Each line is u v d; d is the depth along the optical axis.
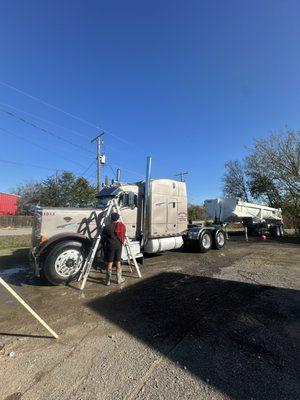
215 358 3.78
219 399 2.98
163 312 5.41
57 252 7.29
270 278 7.88
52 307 5.76
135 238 9.67
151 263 10.05
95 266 8.45
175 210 11.00
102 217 8.53
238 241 18.28
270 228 22.78
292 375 3.39
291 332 4.54
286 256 11.65
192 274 8.38
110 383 3.27
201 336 4.41
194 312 5.40
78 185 39.78
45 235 7.56
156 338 4.36
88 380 3.34
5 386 3.25
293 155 26.50
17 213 49.91
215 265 9.70
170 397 3.03
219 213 19.92
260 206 22.11
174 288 6.97
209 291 6.71
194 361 3.71
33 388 3.21
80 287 7.05
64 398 3.03
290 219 27.52
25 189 52.69
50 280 7.19
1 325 4.90
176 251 12.80
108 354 3.91
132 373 3.46
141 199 9.91
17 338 4.42
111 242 7.29
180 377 3.37
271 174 28.12
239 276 8.13
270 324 4.84
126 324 4.89
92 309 5.61
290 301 5.98
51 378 3.38
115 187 9.62
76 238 7.69
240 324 4.84
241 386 3.19
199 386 3.20
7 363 3.73
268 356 3.82
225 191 48.38
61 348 4.10
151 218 10.01
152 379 3.34
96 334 4.52
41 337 4.45
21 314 5.38
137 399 3.00
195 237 12.20
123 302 6.00
